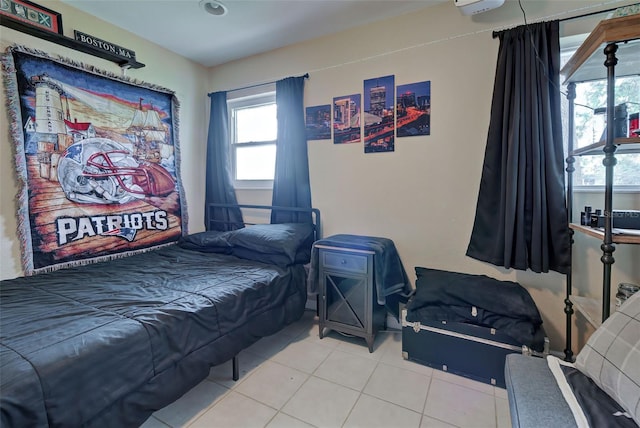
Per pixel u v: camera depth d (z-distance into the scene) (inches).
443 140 89.1
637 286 62.8
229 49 115.5
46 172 82.5
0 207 76.1
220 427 58.3
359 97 100.4
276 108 114.7
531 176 75.3
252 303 75.3
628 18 48.4
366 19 95.4
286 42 110.2
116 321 53.5
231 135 130.3
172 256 101.1
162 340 54.7
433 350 76.7
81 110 89.7
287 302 88.2
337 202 106.3
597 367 42.5
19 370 39.2
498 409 62.6
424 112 91.0
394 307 93.9
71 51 87.9
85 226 90.8
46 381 40.0
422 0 85.9
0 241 76.2
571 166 73.1
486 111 83.5
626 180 71.5
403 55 93.1
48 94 82.7
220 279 78.6
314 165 109.8
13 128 76.8
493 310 70.9
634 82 70.9
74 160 88.2
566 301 74.3
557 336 78.7
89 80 91.5
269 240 94.6
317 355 83.5
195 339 60.2
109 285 72.8
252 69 120.8
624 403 36.6
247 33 103.5
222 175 127.4
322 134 107.4
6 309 58.3
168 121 114.8
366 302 84.7
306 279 99.3
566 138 77.4
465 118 86.0
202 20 95.5
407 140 93.9
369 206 101.0
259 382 71.7
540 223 74.2
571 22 73.9
